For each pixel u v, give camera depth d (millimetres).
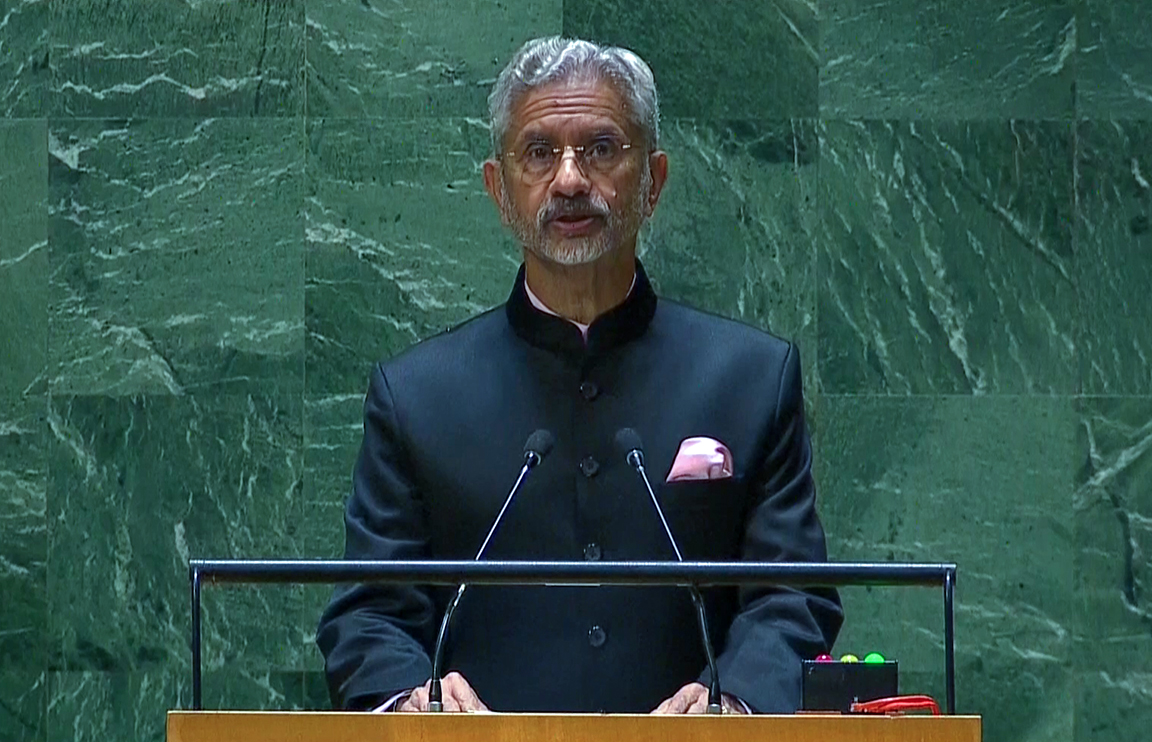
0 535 19734
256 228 19844
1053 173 19984
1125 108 19984
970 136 20000
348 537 12594
